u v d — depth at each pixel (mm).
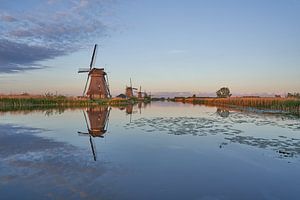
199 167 9273
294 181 7938
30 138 14461
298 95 41531
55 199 6477
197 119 24953
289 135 15578
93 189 7133
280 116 27109
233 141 13852
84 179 7895
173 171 8789
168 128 18812
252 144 13070
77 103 54094
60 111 34594
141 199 6578
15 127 18844
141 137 15125
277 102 39219
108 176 8188
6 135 15430
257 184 7691
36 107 43719
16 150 11531
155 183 7664
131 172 8625
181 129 18297
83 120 23766
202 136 15445
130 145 12875
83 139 14383
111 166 9242
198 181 7891
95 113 31922
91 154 10961
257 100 44156
